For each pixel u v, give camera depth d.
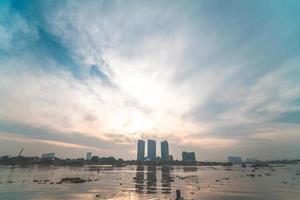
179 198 47.25
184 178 104.88
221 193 56.00
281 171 169.62
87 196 51.97
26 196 51.75
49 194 54.53
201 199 47.84
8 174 119.50
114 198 49.44
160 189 63.81
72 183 79.62
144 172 159.38
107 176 116.69
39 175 116.25
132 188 66.12
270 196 51.81
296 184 76.50
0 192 57.31
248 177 109.69
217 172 160.75
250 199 48.19
